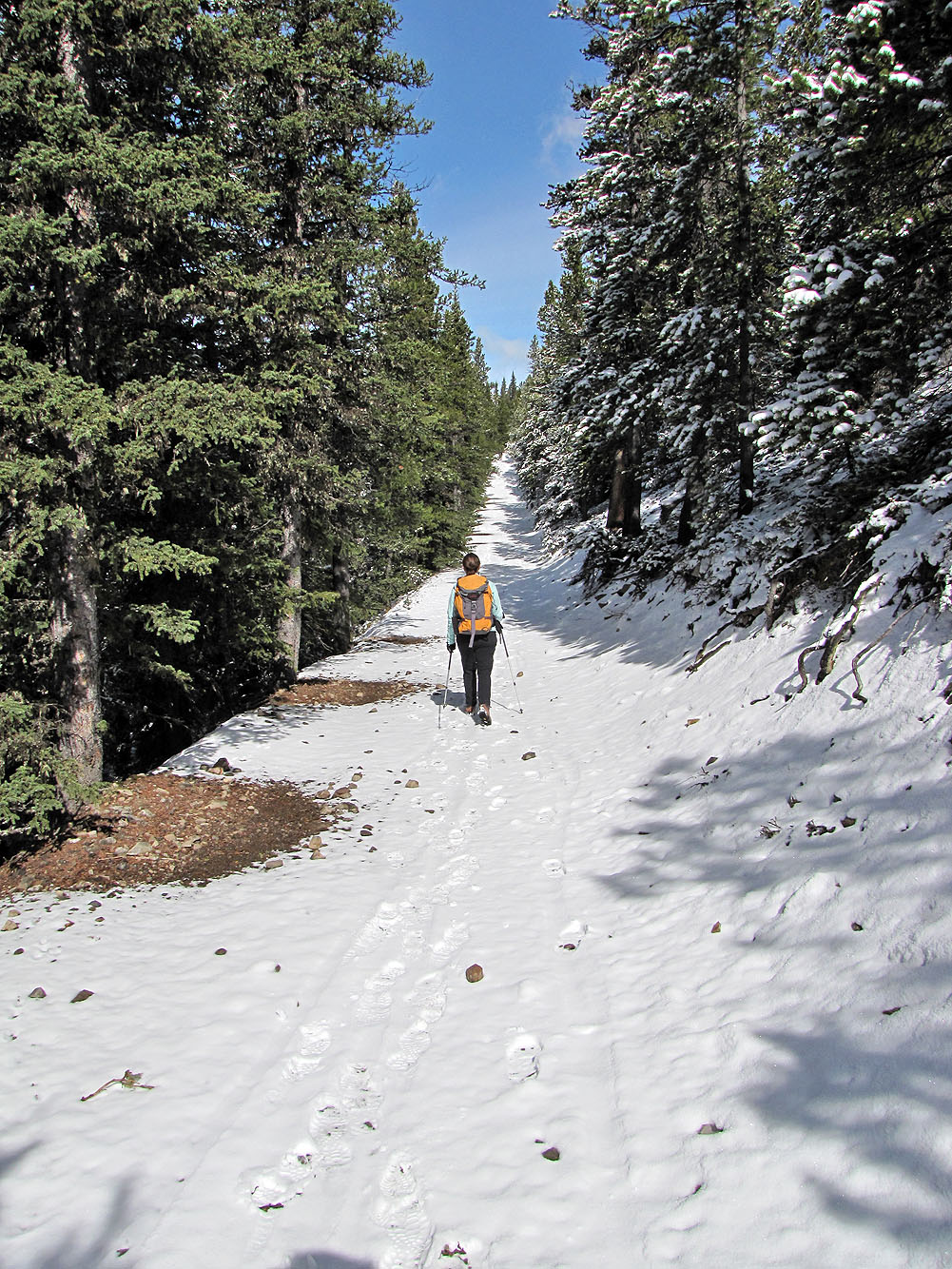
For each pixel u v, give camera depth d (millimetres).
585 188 14531
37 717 5547
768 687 5820
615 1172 2244
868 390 7051
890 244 6227
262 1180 2334
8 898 4625
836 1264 1754
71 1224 2168
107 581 6793
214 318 7156
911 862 3041
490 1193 2215
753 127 9594
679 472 15281
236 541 8312
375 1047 3010
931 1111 2018
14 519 5555
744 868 3908
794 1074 2416
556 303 29734
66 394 4957
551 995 3279
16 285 5258
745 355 10500
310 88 10617
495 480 78312
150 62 5906
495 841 5230
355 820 5832
